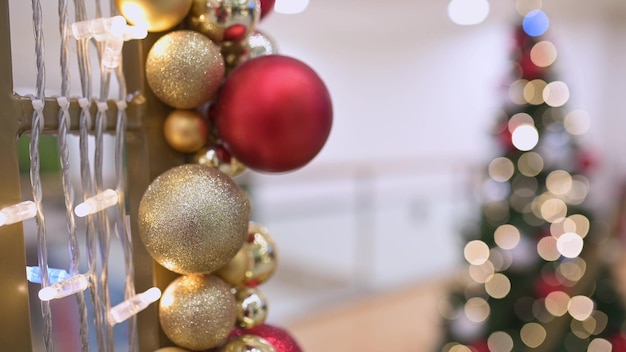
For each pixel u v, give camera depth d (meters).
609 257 2.33
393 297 3.88
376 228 4.93
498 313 2.31
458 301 2.49
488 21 5.30
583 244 2.21
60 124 0.66
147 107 0.72
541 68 2.30
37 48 0.65
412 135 6.19
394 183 5.27
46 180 1.04
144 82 0.72
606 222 2.37
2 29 0.64
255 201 4.13
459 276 2.63
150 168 0.73
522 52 2.35
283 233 4.52
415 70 6.09
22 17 0.75
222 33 0.74
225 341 0.76
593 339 2.15
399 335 3.13
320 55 5.62
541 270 2.30
